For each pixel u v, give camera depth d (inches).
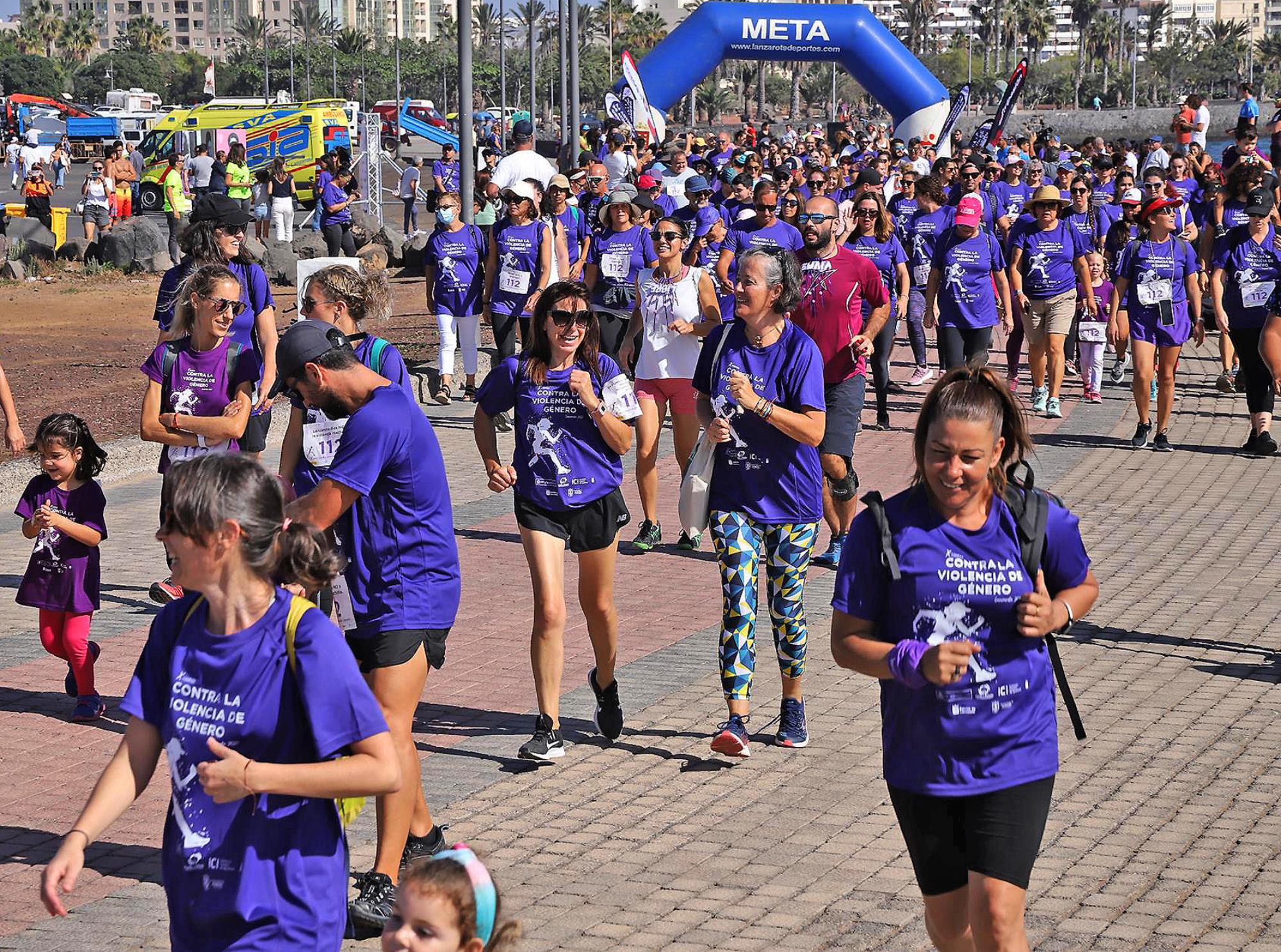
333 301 278.4
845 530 483.2
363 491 240.2
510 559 493.0
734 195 840.3
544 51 7765.8
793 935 239.5
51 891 158.6
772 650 400.8
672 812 293.0
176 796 162.7
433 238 762.8
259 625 159.8
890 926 242.2
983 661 185.9
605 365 314.8
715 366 321.4
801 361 317.1
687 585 464.4
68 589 339.9
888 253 686.5
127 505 561.6
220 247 379.2
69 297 1317.7
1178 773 309.9
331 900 164.2
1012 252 724.7
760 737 335.6
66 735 337.7
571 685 372.8
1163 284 647.1
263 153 2299.5
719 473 322.3
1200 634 408.2
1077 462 638.5
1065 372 866.1
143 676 166.7
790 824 286.4
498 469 319.6
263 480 157.8
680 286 477.4
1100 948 234.1
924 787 187.8
